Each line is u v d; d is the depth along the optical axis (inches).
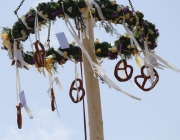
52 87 472.1
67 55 468.8
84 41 416.5
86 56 410.0
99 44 451.8
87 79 412.8
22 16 409.1
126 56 440.1
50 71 446.9
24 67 437.7
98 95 411.8
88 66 413.7
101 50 449.4
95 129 405.7
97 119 407.5
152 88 438.0
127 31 418.3
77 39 396.5
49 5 398.3
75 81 427.2
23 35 414.0
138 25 425.7
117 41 439.8
